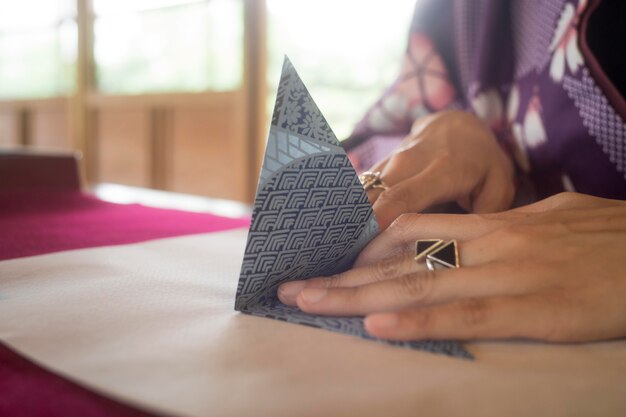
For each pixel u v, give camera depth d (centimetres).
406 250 44
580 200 48
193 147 363
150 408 25
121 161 414
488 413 26
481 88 85
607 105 66
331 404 26
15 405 26
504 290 36
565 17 73
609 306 35
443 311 34
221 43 342
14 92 509
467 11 88
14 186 119
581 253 38
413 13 96
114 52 410
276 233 37
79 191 118
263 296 40
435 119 68
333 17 305
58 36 455
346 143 100
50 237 66
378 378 29
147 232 72
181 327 35
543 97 75
